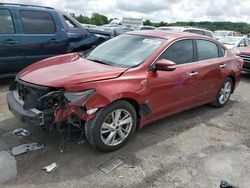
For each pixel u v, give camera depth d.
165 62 3.98
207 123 5.10
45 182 3.16
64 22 7.32
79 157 3.66
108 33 8.34
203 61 5.13
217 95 5.76
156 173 3.44
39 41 6.75
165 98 4.38
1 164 3.43
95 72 3.69
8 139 4.02
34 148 3.81
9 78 7.01
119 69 3.88
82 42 7.64
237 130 4.88
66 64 4.10
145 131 4.56
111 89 3.59
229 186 3.17
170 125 4.88
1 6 6.24
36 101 3.51
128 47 4.56
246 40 16.59
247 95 7.25
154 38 4.66
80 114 3.44
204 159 3.83
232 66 5.88
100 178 3.28
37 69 3.96
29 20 6.64
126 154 3.81
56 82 3.41
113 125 3.75
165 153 3.92
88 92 3.43
